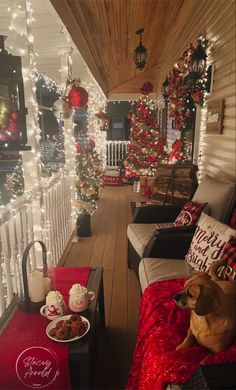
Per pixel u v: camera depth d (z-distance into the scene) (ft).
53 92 19.84
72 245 12.49
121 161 27.55
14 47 6.92
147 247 7.58
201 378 3.18
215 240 6.32
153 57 20.33
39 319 5.16
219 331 4.09
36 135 7.47
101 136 27.89
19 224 6.82
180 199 10.93
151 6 11.32
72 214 12.67
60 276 6.54
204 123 11.44
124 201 19.90
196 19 11.89
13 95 5.78
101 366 6.12
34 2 7.09
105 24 12.05
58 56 12.63
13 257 6.55
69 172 12.26
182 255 7.34
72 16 9.68
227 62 8.82
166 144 19.95
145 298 5.79
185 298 4.15
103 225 15.05
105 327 7.25
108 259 11.10
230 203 7.54
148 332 4.99
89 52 14.42
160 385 3.77
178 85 13.71
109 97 30.17
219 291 4.14
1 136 5.85
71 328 4.71
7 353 4.46
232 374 3.18
